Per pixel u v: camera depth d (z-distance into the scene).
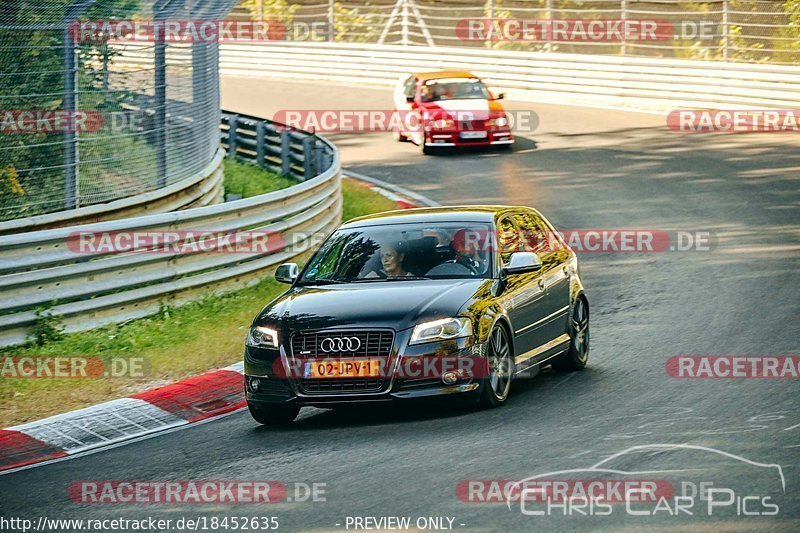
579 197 59.84
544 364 29.50
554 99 90.19
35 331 34.16
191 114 47.22
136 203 42.00
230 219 40.84
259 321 26.56
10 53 37.62
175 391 30.34
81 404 29.84
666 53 102.00
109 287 36.00
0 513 20.73
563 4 110.81
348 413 27.91
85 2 39.59
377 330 25.19
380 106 90.56
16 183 38.19
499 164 69.75
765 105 76.44
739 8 96.06
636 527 17.39
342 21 121.38
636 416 24.97
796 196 56.75
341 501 19.64
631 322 36.91
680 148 70.56
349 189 65.00
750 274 42.84
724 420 24.22
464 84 77.38
